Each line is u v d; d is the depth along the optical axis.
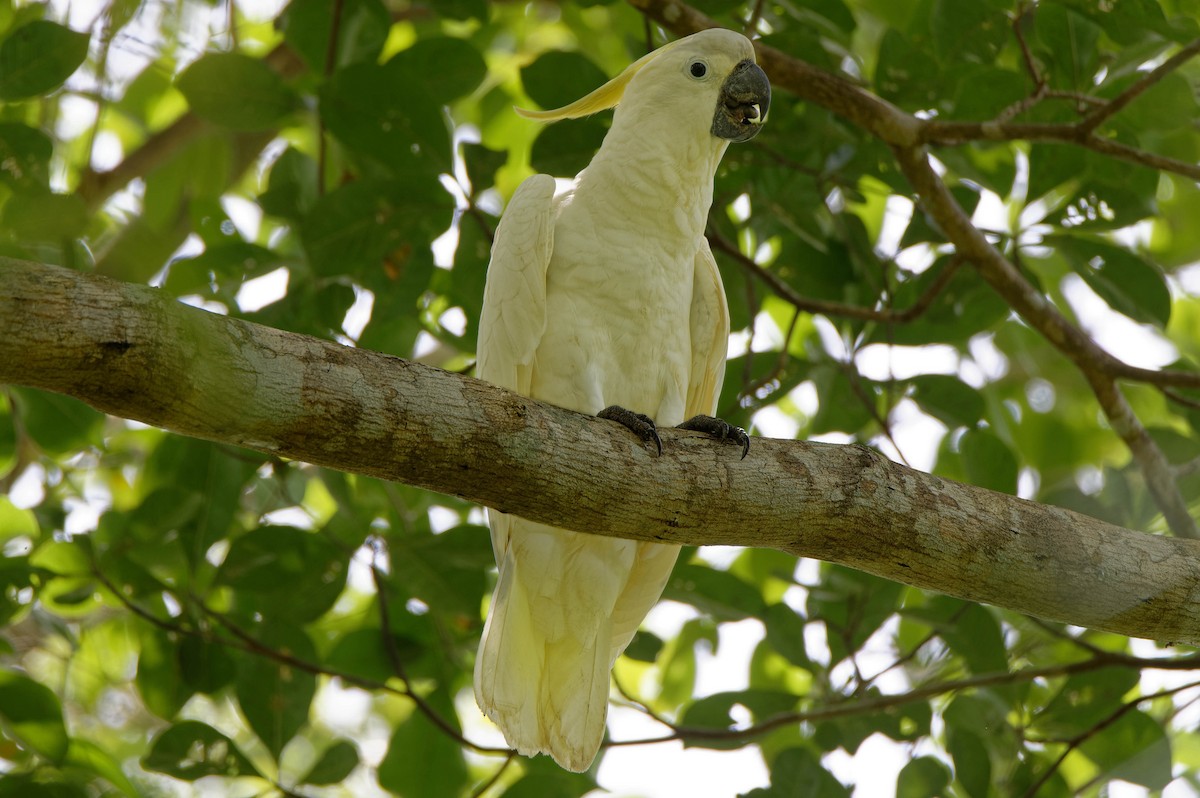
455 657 11.39
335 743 10.47
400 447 5.94
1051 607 7.29
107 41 9.95
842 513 6.89
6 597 10.05
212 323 5.47
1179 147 12.13
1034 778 10.47
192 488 10.70
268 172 11.80
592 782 10.91
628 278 8.59
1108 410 11.13
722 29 9.20
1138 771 10.23
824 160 10.98
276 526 10.52
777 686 13.41
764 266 12.40
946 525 7.03
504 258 8.60
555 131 10.62
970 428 11.17
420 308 11.62
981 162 12.30
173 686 10.82
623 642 9.16
